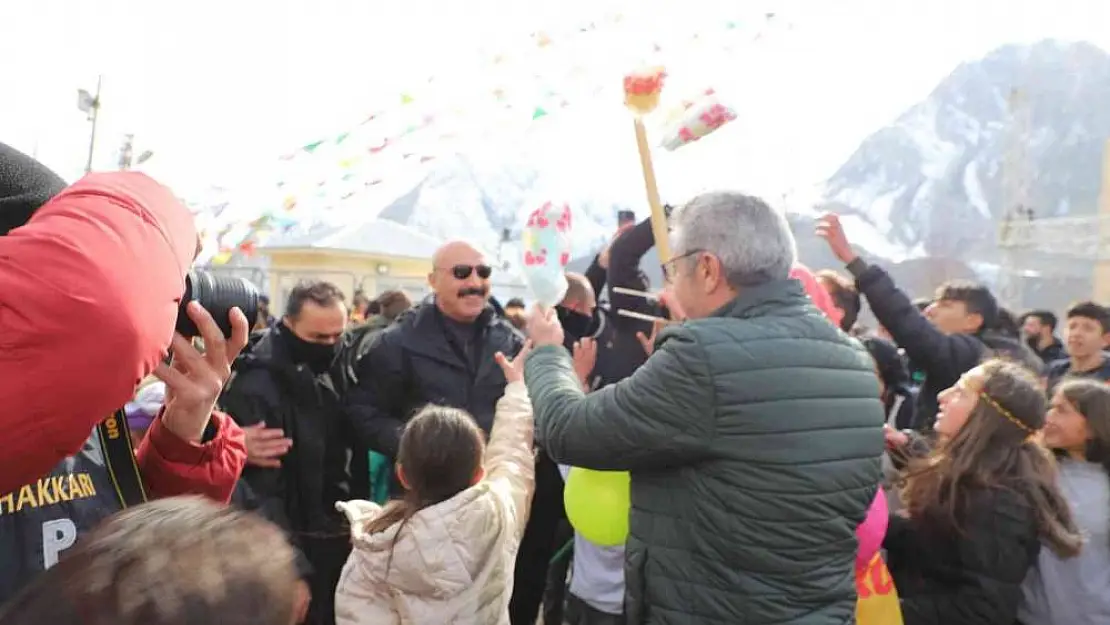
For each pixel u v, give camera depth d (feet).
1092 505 7.20
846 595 5.25
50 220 2.49
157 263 2.63
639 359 11.03
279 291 29.17
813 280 7.63
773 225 5.46
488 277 10.67
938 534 6.64
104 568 1.88
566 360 6.24
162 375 3.73
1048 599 7.04
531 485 7.74
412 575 6.60
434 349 10.43
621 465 5.30
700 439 5.00
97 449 3.64
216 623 1.82
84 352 2.42
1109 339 14.67
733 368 4.97
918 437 8.57
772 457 4.93
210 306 3.71
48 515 3.34
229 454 4.30
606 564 8.85
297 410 9.52
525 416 7.98
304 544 9.47
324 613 9.70
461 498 6.75
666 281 6.51
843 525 5.15
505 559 7.05
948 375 9.32
